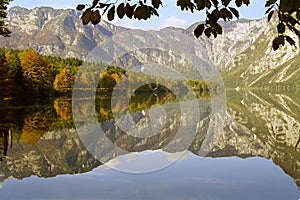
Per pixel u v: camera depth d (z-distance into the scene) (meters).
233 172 11.16
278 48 3.07
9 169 12.98
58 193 9.36
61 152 16.12
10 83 44.31
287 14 2.91
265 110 49.97
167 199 8.27
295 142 21.72
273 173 11.53
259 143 20.69
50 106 42.00
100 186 9.41
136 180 9.53
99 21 2.71
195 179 9.73
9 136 21.05
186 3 2.91
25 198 9.06
